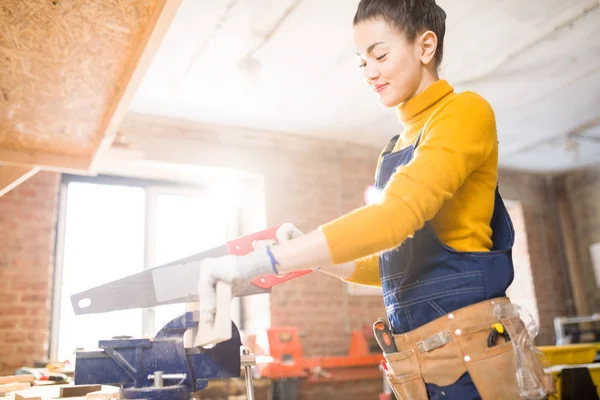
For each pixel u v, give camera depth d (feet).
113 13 4.18
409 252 2.98
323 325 15.19
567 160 18.93
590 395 9.46
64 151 6.70
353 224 2.36
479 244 2.95
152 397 2.66
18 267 12.20
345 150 17.07
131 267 14.02
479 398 2.69
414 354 2.88
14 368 11.69
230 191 16.08
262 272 2.33
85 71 4.90
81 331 12.80
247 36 10.59
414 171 2.53
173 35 10.45
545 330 18.76
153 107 13.64
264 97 13.39
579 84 13.28
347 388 14.88
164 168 14.58
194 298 2.59
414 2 3.11
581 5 9.98
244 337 13.83
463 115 2.78
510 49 11.45
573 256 19.63
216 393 13.09
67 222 13.42
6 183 6.62
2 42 4.41
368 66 3.20
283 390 12.86
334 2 9.57
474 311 2.76
